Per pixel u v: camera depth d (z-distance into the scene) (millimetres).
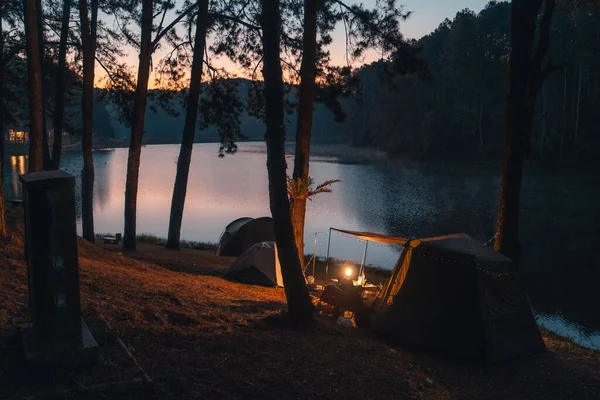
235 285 14477
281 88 8523
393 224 35156
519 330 9156
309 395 5543
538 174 63062
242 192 52906
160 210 40969
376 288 13891
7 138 99000
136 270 13016
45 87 24656
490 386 7629
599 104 76312
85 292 7938
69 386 4418
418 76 17234
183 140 22047
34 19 13992
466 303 8930
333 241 29500
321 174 69375
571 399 7254
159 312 7488
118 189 53969
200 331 6973
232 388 5301
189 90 21828
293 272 8781
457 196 48469
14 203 16656
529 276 23062
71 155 101938
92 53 21094
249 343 6852
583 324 16812
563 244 29125
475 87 83000
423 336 9117
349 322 10148
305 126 14758
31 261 4480
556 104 75125
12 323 5641
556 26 74438
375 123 104000
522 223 35250
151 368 5270
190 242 27281
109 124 158500
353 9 16359
